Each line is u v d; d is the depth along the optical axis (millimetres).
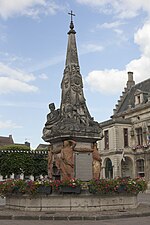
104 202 12383
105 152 47594
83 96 15242
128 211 12031
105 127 48312
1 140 91938
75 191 11938
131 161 45812
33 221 10297
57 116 15102
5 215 10977
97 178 13484
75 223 9781
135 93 47000
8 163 48344
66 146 13430
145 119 44344
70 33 16125
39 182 12180
